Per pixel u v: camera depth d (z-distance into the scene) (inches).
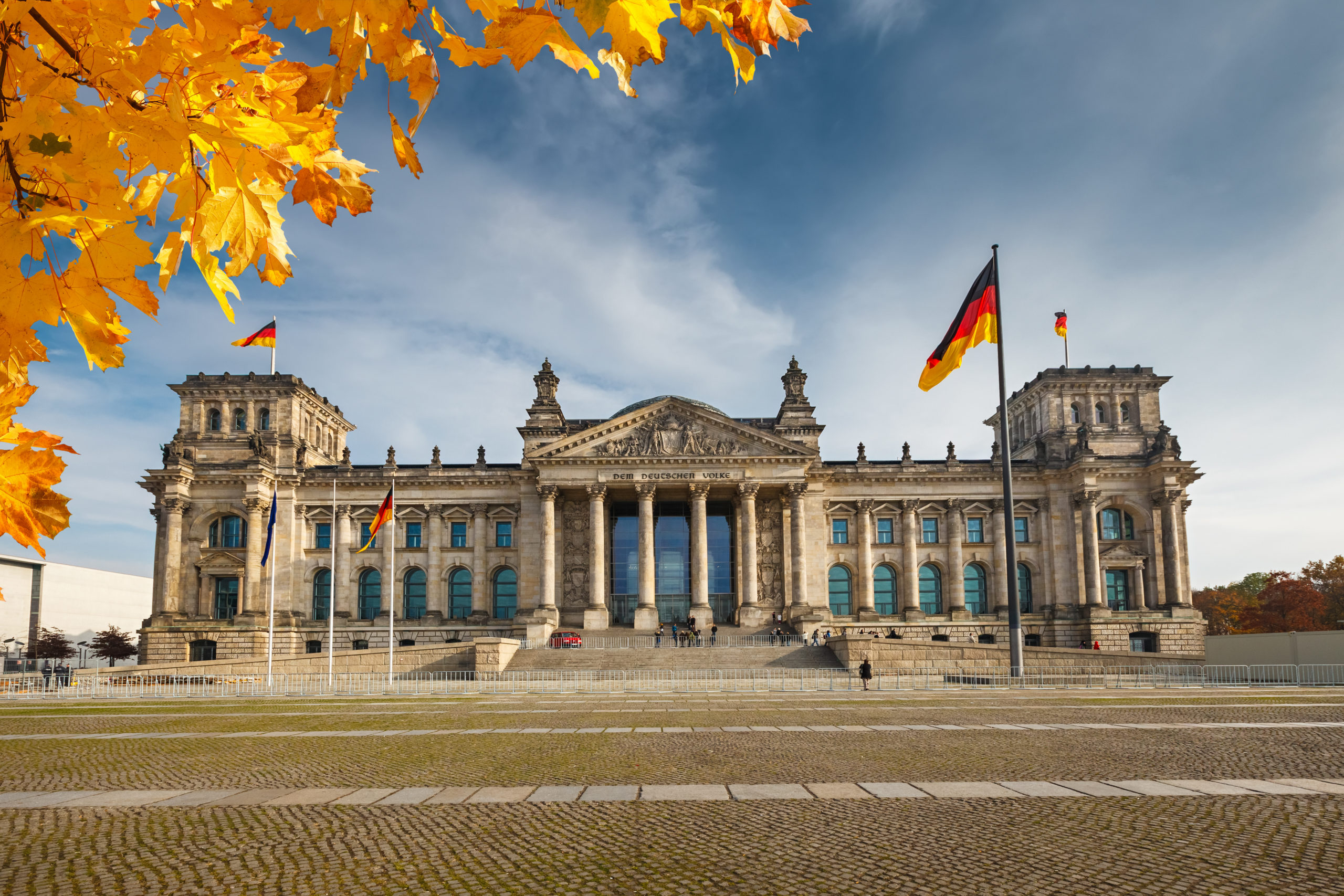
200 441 5054.1
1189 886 605.3
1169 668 3304.6
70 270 184.9
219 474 4862.2
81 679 3243.1
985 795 911.0
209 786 1026.1
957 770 1067.3
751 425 5147.6
